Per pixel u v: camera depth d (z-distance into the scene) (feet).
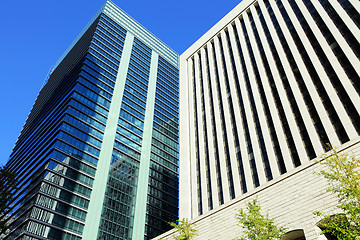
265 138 148.77
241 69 189.98
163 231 289.74
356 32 144.66
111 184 275.59
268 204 108.58
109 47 375.86
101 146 288.51
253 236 81.71
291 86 154.30
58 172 246.68
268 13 199.82
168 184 329.93
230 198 146.00
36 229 212.84
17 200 249.34
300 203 99.96
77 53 380.37
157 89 398.21
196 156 183.52
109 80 342.85
